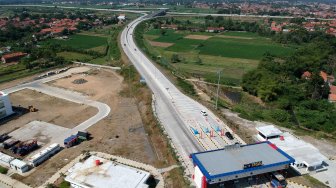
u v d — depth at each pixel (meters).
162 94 111.25
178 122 89.06
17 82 130.50
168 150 74.56
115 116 97.88
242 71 152.50
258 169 60.09
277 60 169.88
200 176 59.62
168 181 64.81
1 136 82.94
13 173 69.00
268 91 116.00
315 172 67.81
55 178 66.75
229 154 64.00
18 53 168.25
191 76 143.50
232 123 89.00
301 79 139.25
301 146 74.44
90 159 68.44
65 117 97.19
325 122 97.69
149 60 156.75
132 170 64.50
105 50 188.38
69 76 139.12
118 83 130.00
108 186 59.38
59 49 183.00
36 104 107.62
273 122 94.12
